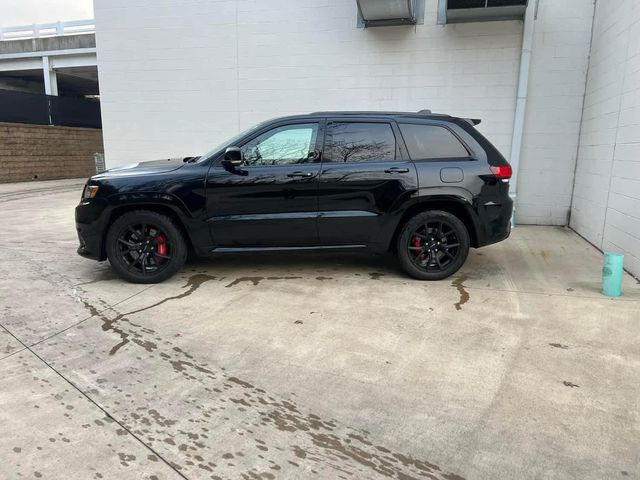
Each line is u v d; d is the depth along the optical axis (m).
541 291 4.83
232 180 4.87
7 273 5.47
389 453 2.46
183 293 4.78
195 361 3.42
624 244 5.67
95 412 2.81
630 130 5.57
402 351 3.55
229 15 8.88
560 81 7.78
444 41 8.03
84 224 4.95
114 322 4.08
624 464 2.36
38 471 2.32
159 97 9.48
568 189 8.06
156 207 4.98
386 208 4.95
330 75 8.61
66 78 24.30
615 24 6.29
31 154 17.42
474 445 2.52
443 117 5.11
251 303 4.50
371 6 7.44
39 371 3.28
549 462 2.38
